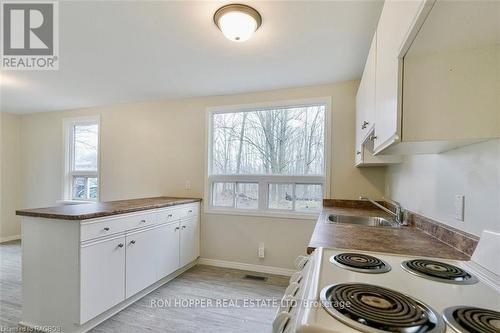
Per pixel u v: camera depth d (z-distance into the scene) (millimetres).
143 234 2373
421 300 698
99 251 1924
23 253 1933
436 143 993
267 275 3021
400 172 2123
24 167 4527
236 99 3328
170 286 2688
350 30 1865
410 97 909
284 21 1757
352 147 2852
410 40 805
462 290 770
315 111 3123
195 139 3498
